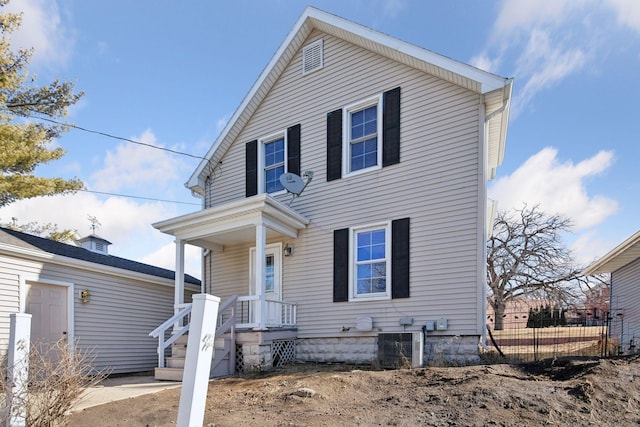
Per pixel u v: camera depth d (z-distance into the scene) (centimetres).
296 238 943
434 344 736
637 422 352
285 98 1033
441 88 809
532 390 428
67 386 415
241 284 1031
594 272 1324
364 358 806
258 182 1043
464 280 729
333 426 370
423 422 371
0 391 390
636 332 1107
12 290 779
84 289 915
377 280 833
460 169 766
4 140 1124
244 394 519
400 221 810
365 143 905
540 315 1250
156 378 745
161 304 1112
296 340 894
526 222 2228
